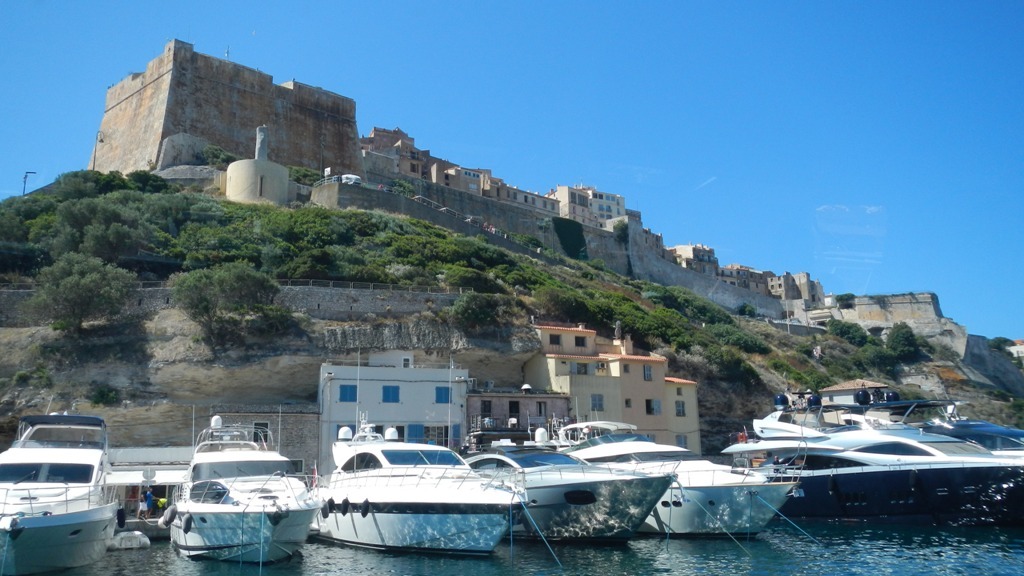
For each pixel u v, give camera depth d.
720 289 133.75
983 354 119.81
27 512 21.61
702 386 60.28
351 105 114.25
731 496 29.30
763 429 38.06
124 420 42.25
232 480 25.55
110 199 65.62
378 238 68.75
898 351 103.12
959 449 32.91
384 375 44.19
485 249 72.56
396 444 28.89
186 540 24.64
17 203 62.97
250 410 41.09
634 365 52.09
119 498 33.28
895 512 32.31
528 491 27.28
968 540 28.94
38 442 26.58
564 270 88.38
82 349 44.19
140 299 47.91
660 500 30.08
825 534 30.73
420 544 25.33
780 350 86.88
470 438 43.34
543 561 24.92
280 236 64.44
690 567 24.34
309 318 49.00
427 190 108.38
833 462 34.22
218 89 98.56
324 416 42.28
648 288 97.94
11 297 48.28
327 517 27.95
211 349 44.94
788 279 161.75
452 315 52.09
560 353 52.94
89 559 23.12
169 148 89.38
